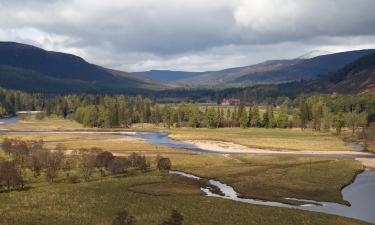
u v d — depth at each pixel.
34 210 73.19
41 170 112.31
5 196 82.56
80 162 115.62
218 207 77.69
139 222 67.25
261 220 69.75
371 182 105.81
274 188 96.50
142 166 116.19
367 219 74.25
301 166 124.56
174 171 117.81
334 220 70.50
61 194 85.12
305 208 81.19
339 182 103.06
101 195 85.12
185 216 71.31
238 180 104.69
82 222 66.88
